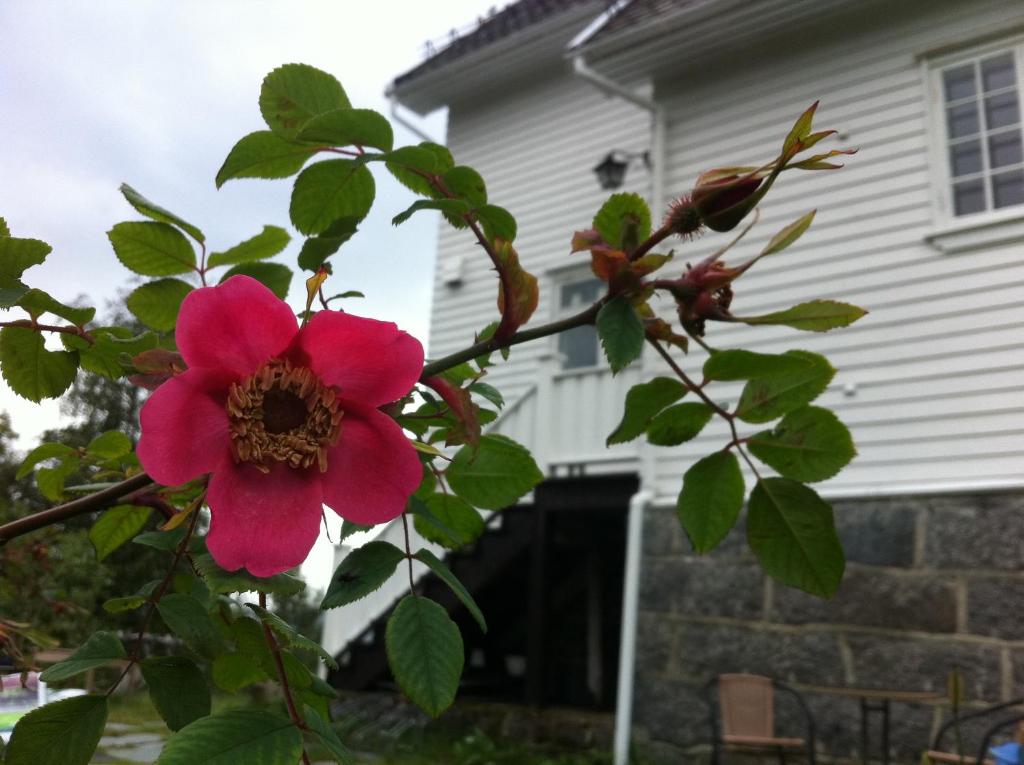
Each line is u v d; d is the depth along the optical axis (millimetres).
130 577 7129
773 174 663
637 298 709
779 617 5926
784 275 6379
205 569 550
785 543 767
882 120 6332
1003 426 5395
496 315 9281
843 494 5816
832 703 5582
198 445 532
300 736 483
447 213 682
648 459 6777
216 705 758
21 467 938
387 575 573
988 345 5555
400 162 714
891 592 5527
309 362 569
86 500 657
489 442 839
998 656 5109
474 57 9523
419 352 577
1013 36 5949
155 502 748
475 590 7711
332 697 593
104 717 575
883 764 4934
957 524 5395
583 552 8883
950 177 6012
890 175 6188
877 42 6496
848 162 6359
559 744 7008
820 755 5547
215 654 641
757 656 5941
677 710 6172
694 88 7305
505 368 8773
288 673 575
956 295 5730
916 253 5945
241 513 538
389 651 532
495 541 7781
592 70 7348
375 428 571
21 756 552
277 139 773
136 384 573
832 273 6203
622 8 7871
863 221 6191
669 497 6613
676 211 687
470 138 10234
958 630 5266
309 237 795
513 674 9031
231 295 545
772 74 6910
